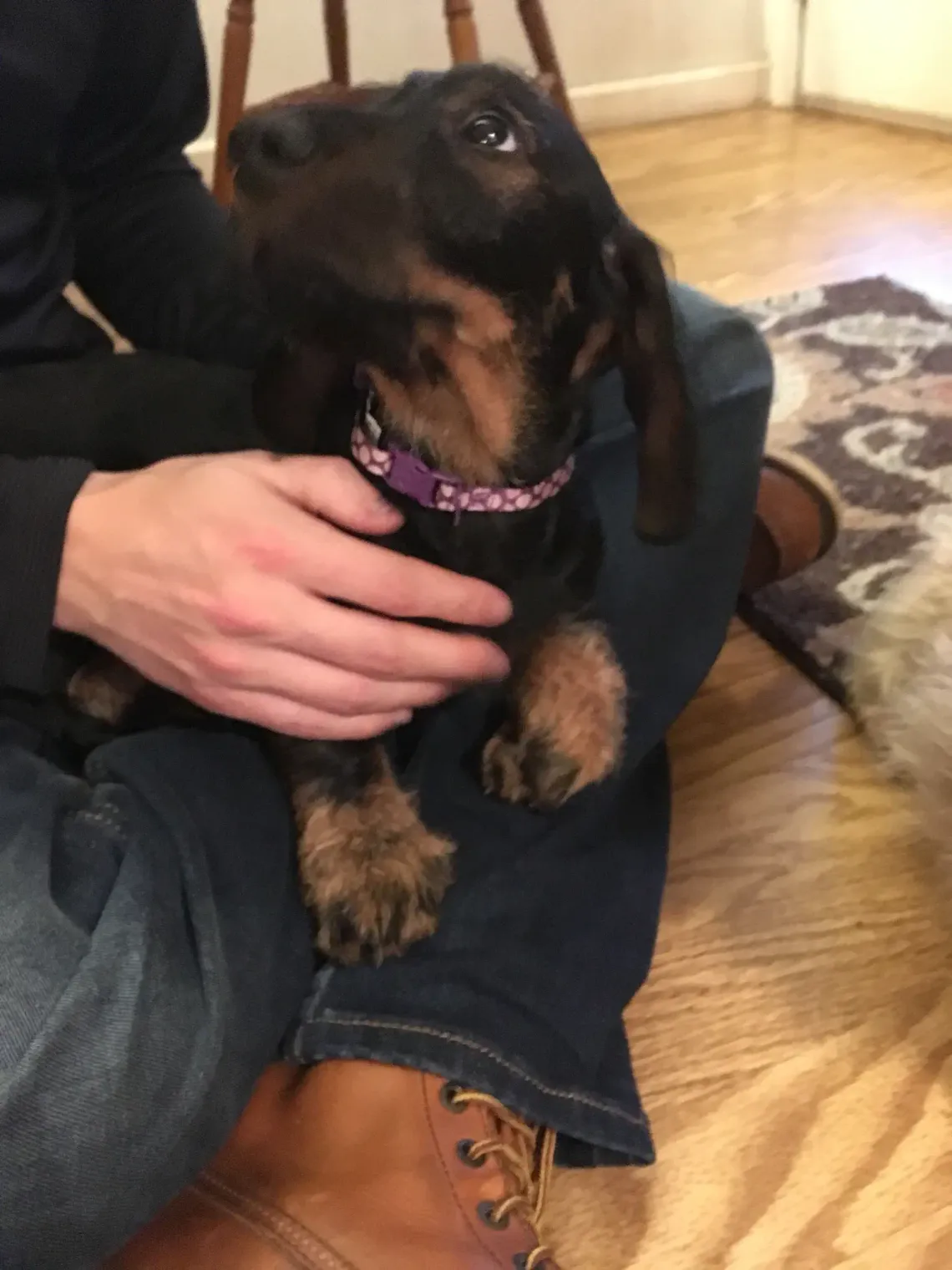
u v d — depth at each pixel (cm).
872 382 181
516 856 91
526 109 80
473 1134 75
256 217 73
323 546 73
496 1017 80
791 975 99
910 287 216
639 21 329
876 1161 86
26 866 62
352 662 75
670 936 103
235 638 73
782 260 237
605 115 338
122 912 63
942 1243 81
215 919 69
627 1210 83
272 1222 69
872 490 156
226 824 77
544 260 80
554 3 314
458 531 85
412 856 85
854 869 109
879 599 137
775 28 343
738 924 104
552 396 85
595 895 93
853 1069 92
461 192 75
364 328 77
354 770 88
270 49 281
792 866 109
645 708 108
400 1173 73
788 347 194
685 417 85
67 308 111
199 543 72
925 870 108
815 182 283
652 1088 91
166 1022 62
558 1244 81
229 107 172
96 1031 57
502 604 81
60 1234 57
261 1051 73
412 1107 75
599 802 97
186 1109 62
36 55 91
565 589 92
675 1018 96
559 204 80
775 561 131
